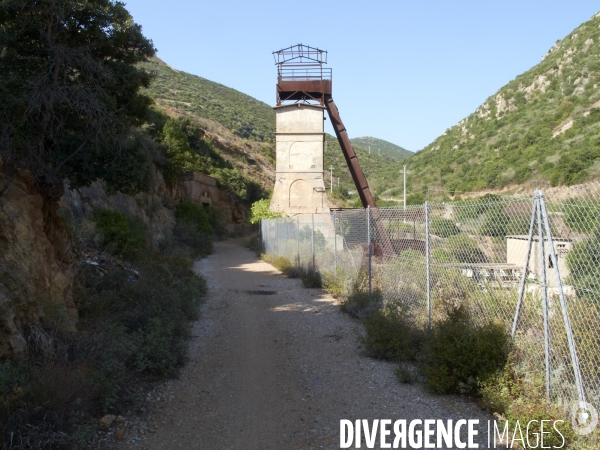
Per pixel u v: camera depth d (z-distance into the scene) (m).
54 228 7.22
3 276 5.24
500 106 63.69
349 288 11.18
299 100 30.20
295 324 9.30
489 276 6.77
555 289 5.41
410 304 8.30
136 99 7.87
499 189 38.22
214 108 102.25
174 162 32.50
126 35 7.47
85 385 4.58
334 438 4.51
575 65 55.06
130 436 4.45
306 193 29.12
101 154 7.25
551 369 4.78
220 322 9.55
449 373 5.62
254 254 27.44
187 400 5.42
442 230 7.79
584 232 4.80
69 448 3.99
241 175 54.69
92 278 8.62
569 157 28.81
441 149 69.44
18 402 4.04
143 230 18.81
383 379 6.09
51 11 6.55
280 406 5.29
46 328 5.48
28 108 6.05
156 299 8.24
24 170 6.39
